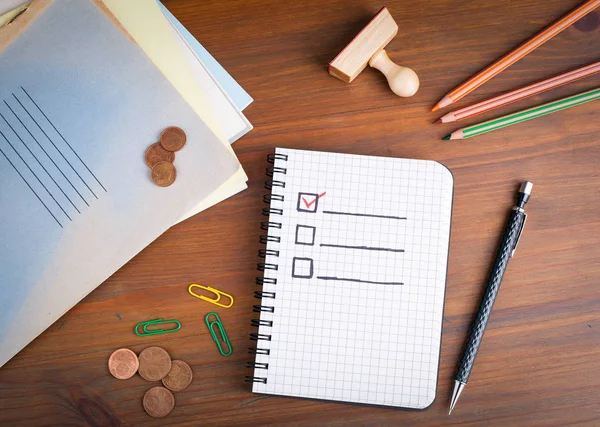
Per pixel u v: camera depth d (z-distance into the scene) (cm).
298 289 86
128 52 85
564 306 89
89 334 88
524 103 90
